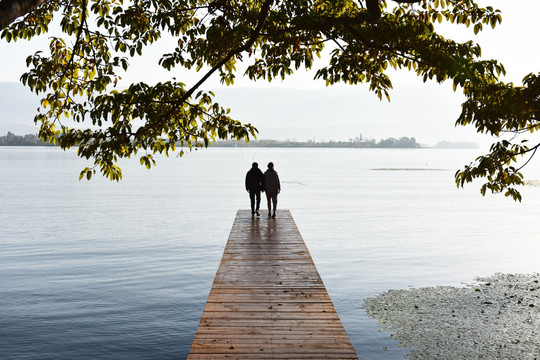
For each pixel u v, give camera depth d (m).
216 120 6.13
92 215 37.97
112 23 6.73
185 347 11.84
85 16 6.57
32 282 17.83
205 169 127.25
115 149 5.54
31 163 150.00
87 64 6.75
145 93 5.65
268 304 8.85
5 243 25.89
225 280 10.59
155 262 21.34
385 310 13.69
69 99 6.48
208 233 29.47
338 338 7.16
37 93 6.41
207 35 6.38
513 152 7.39
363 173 108.50
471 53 6.18
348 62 6.80
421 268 19.66
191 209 42.25
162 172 112.06
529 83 6.43
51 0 6.75
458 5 6.87
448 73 6.00
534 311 13.06
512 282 16.94
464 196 57.16
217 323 7.80
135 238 27.61
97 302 15.42
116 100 5.52
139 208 43.03
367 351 10.55
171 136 6.09
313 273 11.23
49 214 38.53
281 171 111.62
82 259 21.92
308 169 122.81
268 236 16.05
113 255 22.88
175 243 26.06
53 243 25.92
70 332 12.78
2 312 14.34
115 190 63.00
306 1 6.17
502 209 44.00
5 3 3.33
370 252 23.27
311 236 28.11
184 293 16.47
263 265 12.03
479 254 22.77
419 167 144.50
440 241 26.53
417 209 43.12
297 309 8.56
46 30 6.92
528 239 27.30
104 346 11.84
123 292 16.55
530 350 10.29
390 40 5.98
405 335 11.52
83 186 69.50
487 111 6.69
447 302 14.30
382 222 34.28
